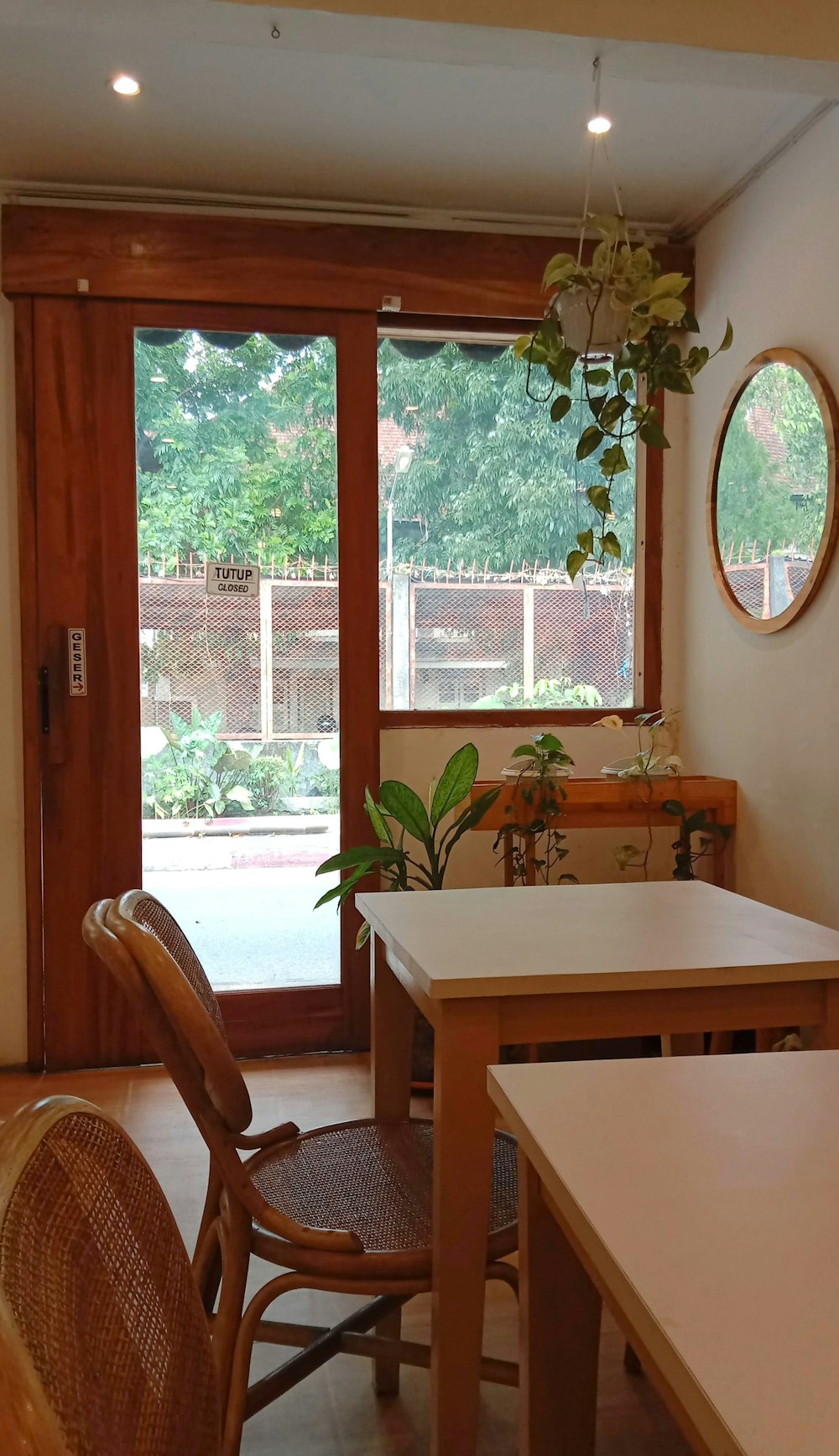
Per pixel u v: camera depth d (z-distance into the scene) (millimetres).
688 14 2068
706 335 3404
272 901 3424
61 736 3232
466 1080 1353
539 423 3535
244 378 3330
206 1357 713
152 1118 2865
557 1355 1113
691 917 1716
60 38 2414
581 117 2789
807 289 2791
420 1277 1361
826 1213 770
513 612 3555
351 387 3348
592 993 1386
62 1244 583
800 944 1521
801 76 2201
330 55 2484
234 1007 3369
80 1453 461
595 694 3613
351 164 3059
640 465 3590
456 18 1980
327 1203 1477
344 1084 3137
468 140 2926
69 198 3170
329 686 3434
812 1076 1056
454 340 3469
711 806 3154
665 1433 1675
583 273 2131
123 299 3201
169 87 2639
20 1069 3271
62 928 3258
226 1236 1461
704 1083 1036
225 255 3211
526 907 1799
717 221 3305
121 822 3285
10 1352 434
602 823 3125
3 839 3256
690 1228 747
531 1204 1098
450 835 3461
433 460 3482
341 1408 1764
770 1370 589
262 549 3375
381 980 1844
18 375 3168
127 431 3234
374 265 3293
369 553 3396
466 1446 1375
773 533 2957
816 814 2779
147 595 3316
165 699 3336
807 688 2807
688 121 2807
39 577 3211
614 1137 904
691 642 3516
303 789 3434
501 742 3514
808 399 2760
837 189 2650
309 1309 2055
